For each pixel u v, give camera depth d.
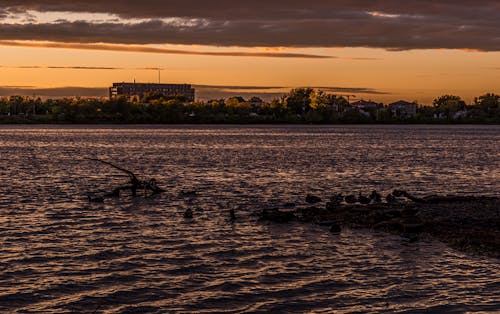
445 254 32.34
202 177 73.62
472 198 48.88
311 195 54.66
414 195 58.34
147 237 37.16
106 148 137.00
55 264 30.83
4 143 154.00
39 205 49.00
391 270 29.78
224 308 24.94
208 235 37.69
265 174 77.44
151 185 56.88
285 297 26.16
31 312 24.41
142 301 25.69
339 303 25.44
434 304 25.23
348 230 38.22
